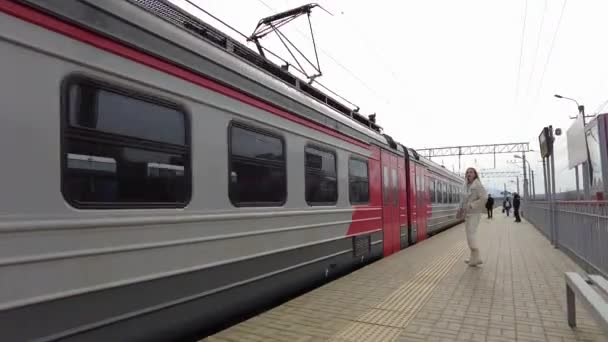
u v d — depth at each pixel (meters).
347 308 5.18
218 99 4.27
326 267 6.61
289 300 5.81
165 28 3.74
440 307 5.25
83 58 2.98
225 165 4.32
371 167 8.86
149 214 3.41
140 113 3.40
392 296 5.79
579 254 8.38
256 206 4.82
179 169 3.75
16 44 2.58
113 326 3.09
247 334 4.21
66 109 2.84
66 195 2.80
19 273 2.52
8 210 2.48
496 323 4.63
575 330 4.40
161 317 3.51
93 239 2.96
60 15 2.85
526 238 14.23
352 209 7.69
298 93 6.09
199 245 3.94
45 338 2.64
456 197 22.44
